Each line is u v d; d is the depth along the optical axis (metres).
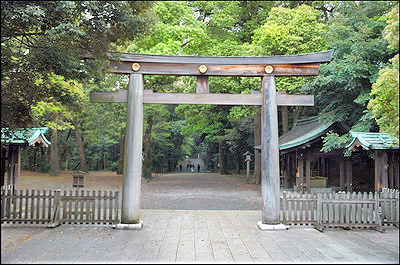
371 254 6.48
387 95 7.03
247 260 6.03
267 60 9.28
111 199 8.95
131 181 8.79
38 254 6.27
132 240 7.43
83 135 34.91
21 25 6.68
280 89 18.75
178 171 50.47
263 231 8.52
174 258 6.11
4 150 12.34
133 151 8.88
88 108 28.58
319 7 25.41
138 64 9.16
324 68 14.78
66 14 6.45
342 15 16.27
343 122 16.91
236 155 40.72
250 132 30.28
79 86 12.31
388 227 8.99
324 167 22.27
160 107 27.58
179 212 11.52
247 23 25.55
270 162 9.03
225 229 8.73
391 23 6.72
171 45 19.45
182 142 47.91
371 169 20.17
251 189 21.88
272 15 20.39
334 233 8.34
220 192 20.02
